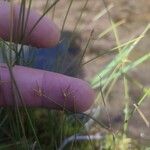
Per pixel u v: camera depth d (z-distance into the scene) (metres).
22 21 0.13
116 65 0.17
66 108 0.13
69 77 0.13
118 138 0.15
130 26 0.23
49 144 0.15
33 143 0.14
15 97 0.13
